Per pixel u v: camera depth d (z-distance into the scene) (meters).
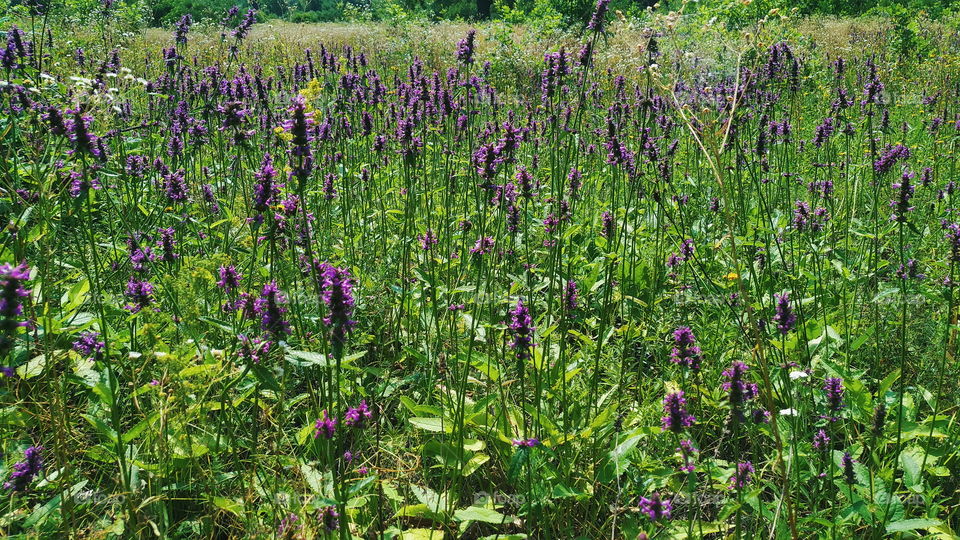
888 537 2.99
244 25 7.99
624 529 2.95
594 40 4.45
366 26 22.53
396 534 2.85
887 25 21.42
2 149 4.68
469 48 6.01
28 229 4.01
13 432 3.06
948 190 6.46
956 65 12.70
